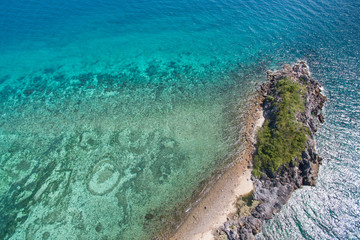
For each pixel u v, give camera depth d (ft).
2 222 70.08
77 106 104.22
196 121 95.91
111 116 99.14
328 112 95.91
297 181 74.38
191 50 132.98
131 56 130.21
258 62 124.06
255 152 83.46
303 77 108.17
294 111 88.69
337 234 64.85
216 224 67.36
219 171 79.66
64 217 70.69
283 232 65.41
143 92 109.91
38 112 102.17
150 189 75.97
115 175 79.51
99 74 120.47
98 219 70.18
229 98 105.40
